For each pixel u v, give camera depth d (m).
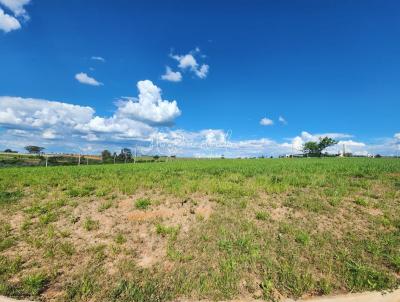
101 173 22.30
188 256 7.89
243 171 21.53
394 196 12.38
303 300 6.31
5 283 7.09
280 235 8.97
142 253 8.32
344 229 9.33
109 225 10.15
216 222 9.88
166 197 12.84
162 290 6.70
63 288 6.96
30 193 14.84
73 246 8.83
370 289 6.66
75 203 12.38
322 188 13.84
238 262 7.62
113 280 7.15
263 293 6.52
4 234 9.89
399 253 8.00
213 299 6.38
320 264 7.55
